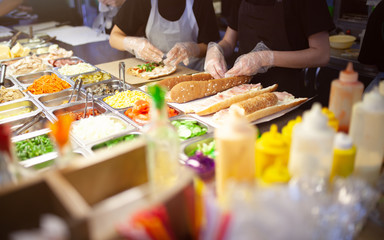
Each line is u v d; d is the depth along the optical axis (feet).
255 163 3.99
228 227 2.74
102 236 2.76
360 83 4.54
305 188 3.18
